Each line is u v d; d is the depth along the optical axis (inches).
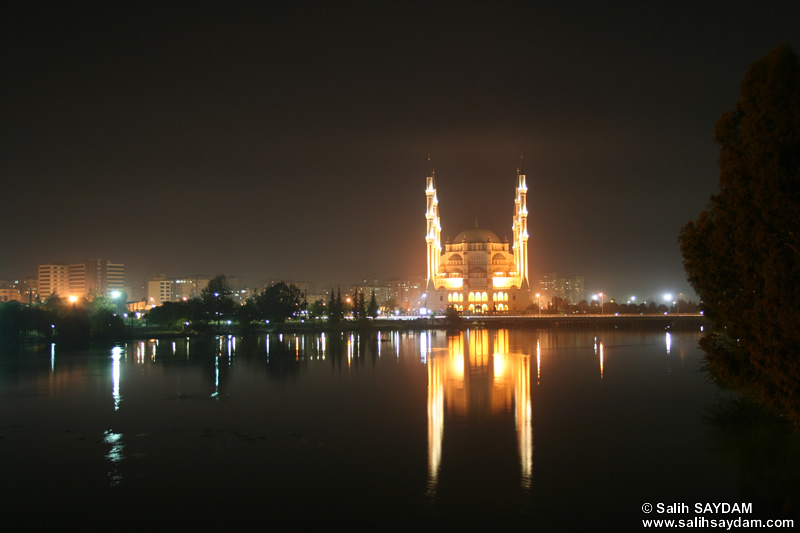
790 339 1738.4
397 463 2119.8
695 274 2204.7
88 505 1768.0
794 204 1756.9
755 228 1886.1
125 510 1733.5
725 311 2071.9
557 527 1600.6
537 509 1712.6
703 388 3513.8
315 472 2034.9
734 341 2209.6
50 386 3762.3
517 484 1902.1
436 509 1722.4
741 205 1948.8
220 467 2090.3
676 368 4483.3
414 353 5974.4
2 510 1736.0
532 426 2615.7
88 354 5871.1
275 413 2933.1
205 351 6220.5
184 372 4453.7
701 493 1800.0
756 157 1861.5
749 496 1771.7
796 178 1784.0
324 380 4030.5
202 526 1630.2
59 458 2198.6
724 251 2046.0
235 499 1804.9
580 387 3619.6
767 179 1820.9
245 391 3572.8
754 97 1929.1
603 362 4955.7
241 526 1627.7
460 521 1643.7
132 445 2363.4
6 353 5959.6
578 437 2415.1
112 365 4916.3
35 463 2144.4
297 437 2472.9
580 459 2128.4
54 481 1961.1
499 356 5585.6
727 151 2044.8
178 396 3403.1
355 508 1733.5
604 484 1887.3
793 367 1718.8
